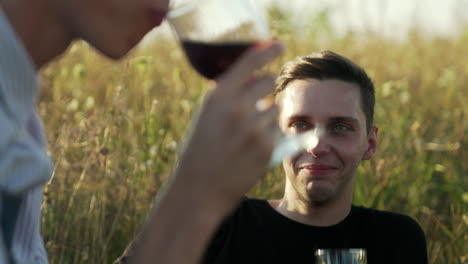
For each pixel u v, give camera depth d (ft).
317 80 7.48
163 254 2.76
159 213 2.81
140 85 14.49
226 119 2.77
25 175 3.07
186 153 2.82
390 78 20.85
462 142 16.22
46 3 3.20
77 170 9.91
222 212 2.81
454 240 11.21
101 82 16.43
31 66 3.10
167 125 14.33
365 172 12.50
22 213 3.39
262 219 7.68
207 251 7.44
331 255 5.46
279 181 11.68
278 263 7.54
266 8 19.88
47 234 9.49
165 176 11.33
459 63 23.90
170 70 18.37
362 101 7.62
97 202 9.70
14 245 3.36
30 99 3.20
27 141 3.11
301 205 7.68
